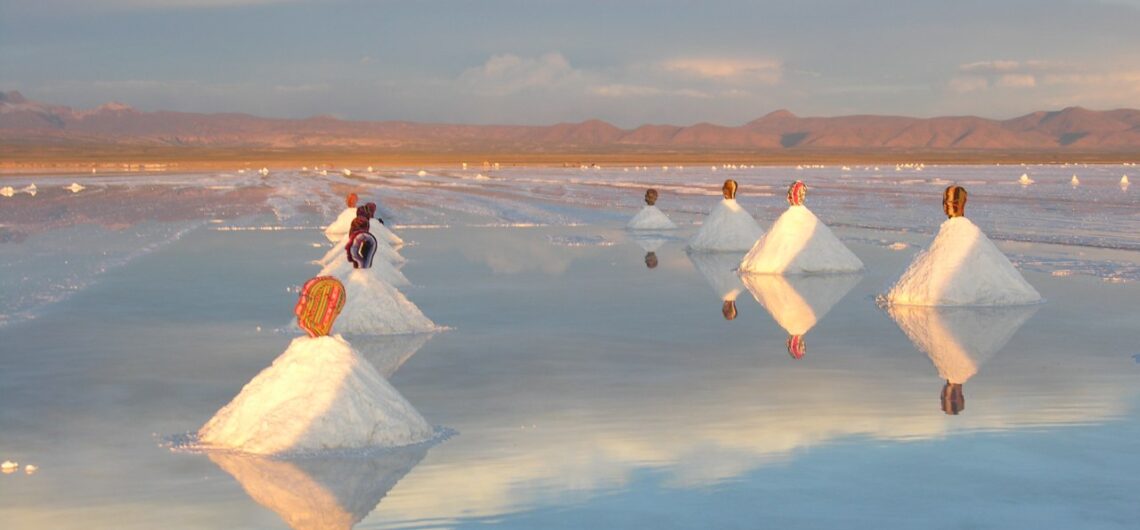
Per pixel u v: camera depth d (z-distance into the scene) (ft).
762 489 23.41
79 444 27.58
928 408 30.78
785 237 65.82
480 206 137.28
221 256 75.97
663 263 71.46
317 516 21.93
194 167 375.04
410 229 100.73
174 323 47.16
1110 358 38.19
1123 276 62.69
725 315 48.75
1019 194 165.89
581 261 72.64
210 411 31.14
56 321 47.75
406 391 33.58
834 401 31.71
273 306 52.21
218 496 23.21
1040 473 24.47
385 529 21.18
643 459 25.76
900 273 53.88
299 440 26.63
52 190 180.34
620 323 46.52
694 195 168.76
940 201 147.64
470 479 24.26
